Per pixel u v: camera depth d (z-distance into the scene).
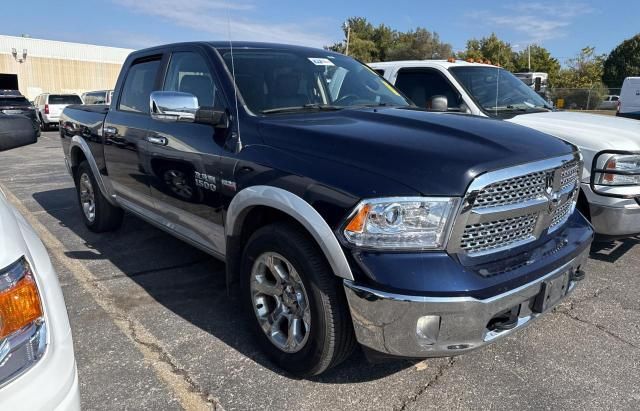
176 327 3.34
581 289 4.07
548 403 2.60
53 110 21.84
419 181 2.26
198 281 4.13
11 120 2.20
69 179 8.95
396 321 2.23
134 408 2.51
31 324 1.49
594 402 2.62
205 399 2.59
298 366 2.70
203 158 3.22
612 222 4.15
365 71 4.30
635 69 56.81
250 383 2.73
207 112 3.24
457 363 2.97
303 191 2.50
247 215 2.97
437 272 2.21
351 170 2.41
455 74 5.79
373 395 2.64
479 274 2.29
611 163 4.09
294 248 2.56
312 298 2.51
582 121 4.91
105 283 4.08
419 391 2.69
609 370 2.91
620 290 4.05
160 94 3.14
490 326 2.43
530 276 2.45
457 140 2.57
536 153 2.58
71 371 1.58
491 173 2.32
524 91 6.11
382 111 3.26
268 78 3.45
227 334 3.26
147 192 4.07
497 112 5.42
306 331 2.62
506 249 2.49
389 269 2.22
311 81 3.67
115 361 2.93
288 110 3.30
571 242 2.84
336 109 3.41
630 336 3.31
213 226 3.27
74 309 3.60
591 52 44.41
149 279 4.17
